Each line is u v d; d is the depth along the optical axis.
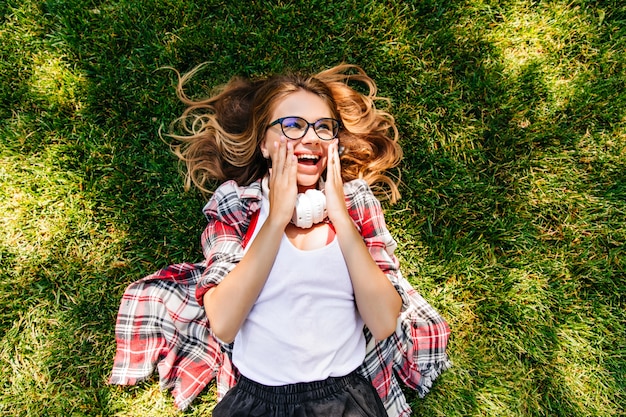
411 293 1.88
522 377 1.94
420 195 1.98
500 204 2.00
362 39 1.98
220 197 1.72
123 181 1.91
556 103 2.01
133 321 1.78
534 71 1.99
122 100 1.93
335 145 1.59
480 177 2.01
